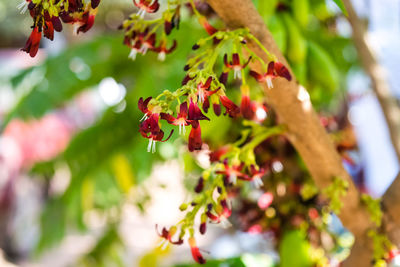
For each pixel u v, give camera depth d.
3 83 1.03
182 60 0.83
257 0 0.60
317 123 0.48
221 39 0.43
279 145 0.62
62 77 0.95
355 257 0.55
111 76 0.94
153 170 0.95
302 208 0.67
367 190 1.14
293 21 0.63
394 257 0.53
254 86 0.58
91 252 1.21
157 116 0.38
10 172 2.31
